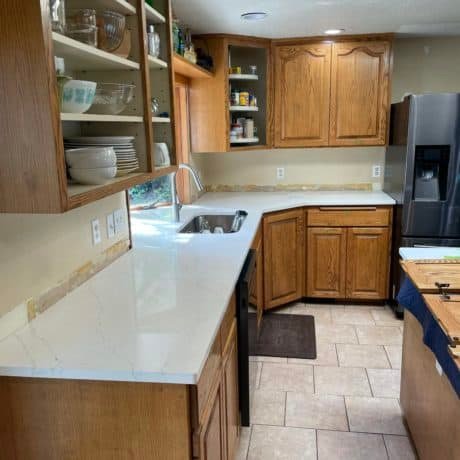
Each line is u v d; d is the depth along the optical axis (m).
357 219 3.49
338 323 3.36
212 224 3.25
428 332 1.59
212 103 3.37
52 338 1.27
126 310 1.47
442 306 1.39
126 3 1.52
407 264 1.80
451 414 1.53
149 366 1.12
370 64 3.45
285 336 3.16
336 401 2.41
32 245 1.41
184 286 1.69
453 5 2.67
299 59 3.50
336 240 3.55
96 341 1.25
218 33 3.22
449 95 3.02
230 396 1.76
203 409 1.25
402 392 2.26
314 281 3.66
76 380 1.16
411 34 3.43
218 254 2.11
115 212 2.06
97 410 1.18
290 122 3.61
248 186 4.07
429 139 3.09
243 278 1.96
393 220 3.47
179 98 3.32
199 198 3.78
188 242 2.37
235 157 4.05
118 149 1.55
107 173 1.36
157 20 1.89
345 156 3.96
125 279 1.78
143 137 1.68
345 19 2.94
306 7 2.64
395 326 3.30
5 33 1.01
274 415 2.30
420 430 1.92
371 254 3.54
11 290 1.31
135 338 1.27
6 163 1.08
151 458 1.20
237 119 3.56
